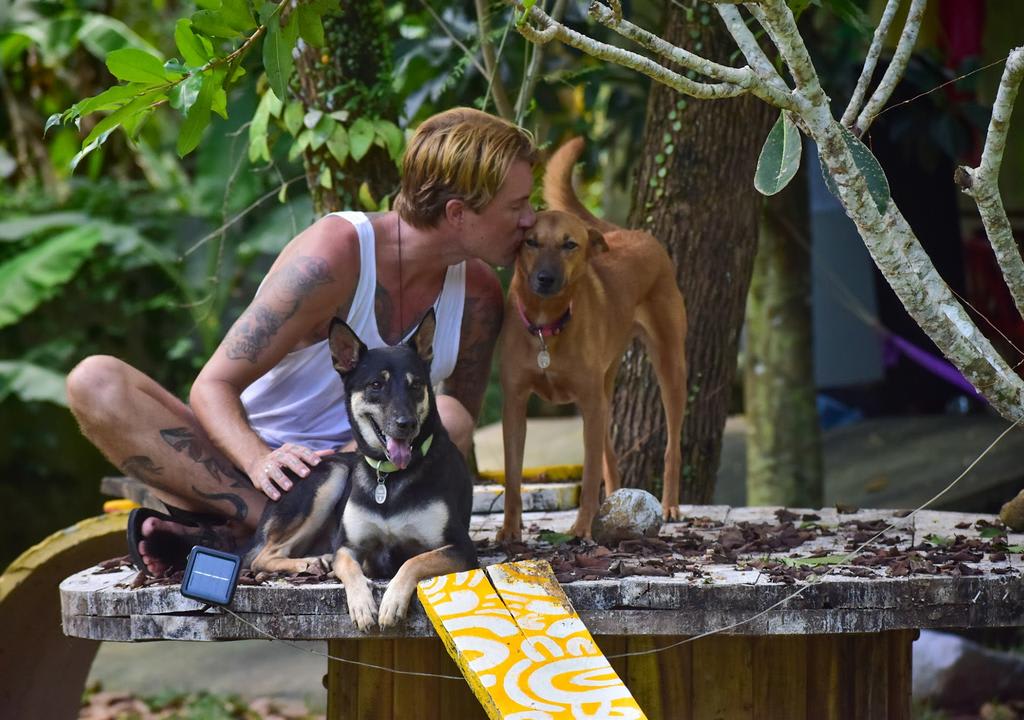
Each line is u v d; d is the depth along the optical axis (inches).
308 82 237.0
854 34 307.1
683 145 241.9
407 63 294.7
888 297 448.1
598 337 191.9
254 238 429.4
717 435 251.3
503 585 145.2
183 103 159.3
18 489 502.6
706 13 238.5
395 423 149.0
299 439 184.4
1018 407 156.2
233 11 161.0
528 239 182.1
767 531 189.5
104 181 521.0
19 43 426.3
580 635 139.8
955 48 374.6
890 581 145.3
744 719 157.4
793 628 144.3
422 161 173.3
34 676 229.1
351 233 175.3
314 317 175.0
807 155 336.8
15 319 447.2
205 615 148.5
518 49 297.6
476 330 195.5
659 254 214.7
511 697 131.0
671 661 157.1
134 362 511.2
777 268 344.5
